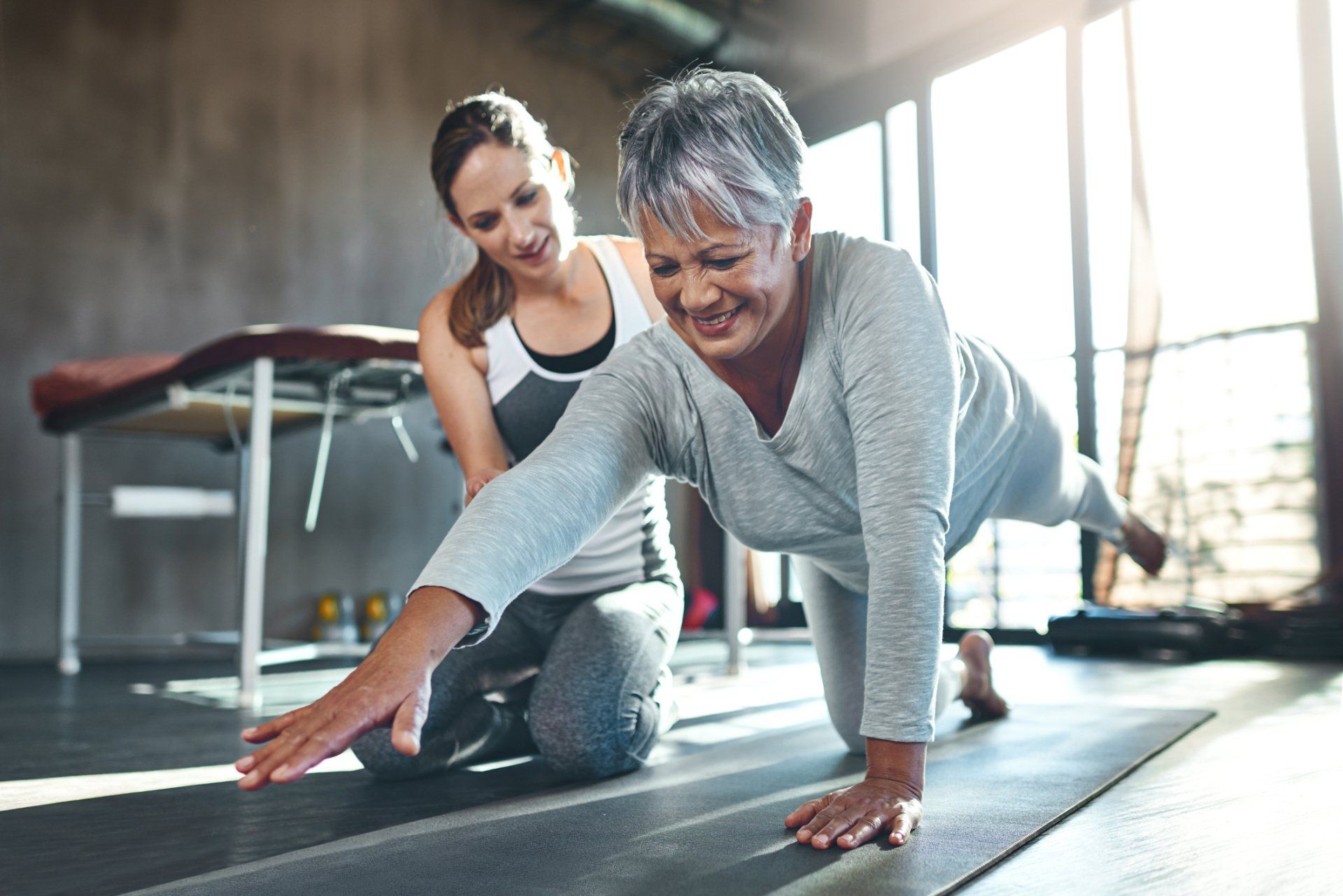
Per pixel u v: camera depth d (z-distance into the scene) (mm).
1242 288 4379
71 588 4020
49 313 5195
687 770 1426
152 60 5586
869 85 5949
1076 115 4980
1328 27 4215
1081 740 1604
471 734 1477
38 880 900
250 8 5902
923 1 5711
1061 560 4938
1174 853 917
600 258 1582
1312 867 870
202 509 4094
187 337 5555
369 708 776
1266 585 4195
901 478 995
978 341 1359
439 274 6367
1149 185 4645
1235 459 4324
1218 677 2939
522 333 1535
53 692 2998
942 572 1003
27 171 5207
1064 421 1585
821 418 1121
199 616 5441
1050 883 825
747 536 1272
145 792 1364
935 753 1484
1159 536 2002
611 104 7141
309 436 5879
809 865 864
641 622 1470
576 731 1336
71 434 3916
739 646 3256
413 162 6363
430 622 858
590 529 1041
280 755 739
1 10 5219
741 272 965
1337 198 4164
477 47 6652
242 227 5762
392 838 1014
